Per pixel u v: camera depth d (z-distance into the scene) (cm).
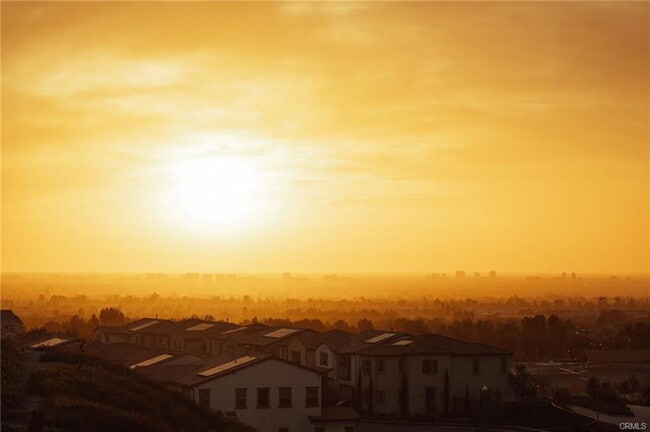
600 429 8419
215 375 7056
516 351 19038
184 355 8619
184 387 7112
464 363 9125
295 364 7206
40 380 5234
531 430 8156
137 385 5884
